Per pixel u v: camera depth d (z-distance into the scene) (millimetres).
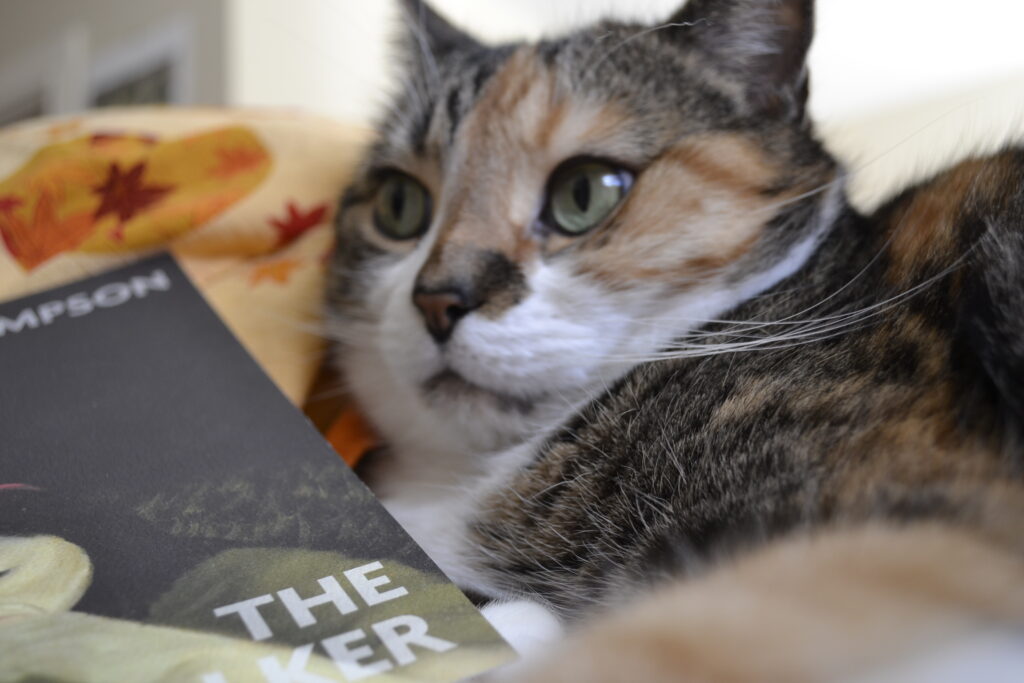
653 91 338
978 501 254
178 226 369
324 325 373
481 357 324
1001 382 266
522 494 314
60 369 321
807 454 273
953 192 312
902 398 276
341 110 643
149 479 293
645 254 324
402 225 366
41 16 821
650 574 272
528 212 333
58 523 281
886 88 450
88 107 754
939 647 236
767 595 245
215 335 334
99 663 253
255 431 307
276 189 387
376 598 267
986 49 450
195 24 666
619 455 304
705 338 318
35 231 370
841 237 332
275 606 265
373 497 291
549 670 241
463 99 356
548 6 453
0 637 257
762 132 338
